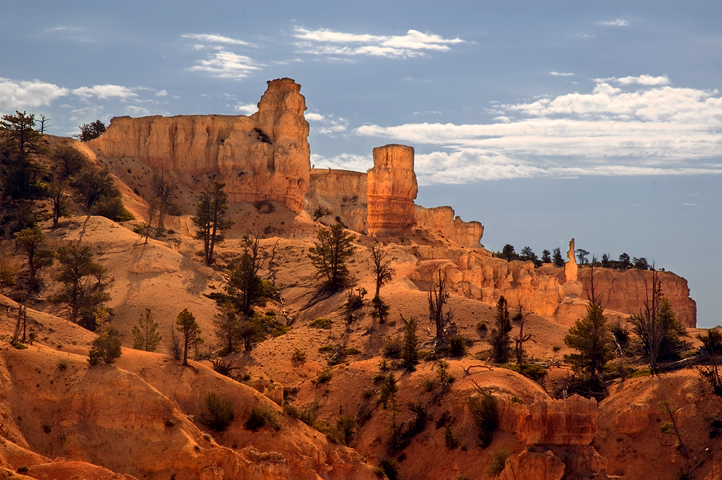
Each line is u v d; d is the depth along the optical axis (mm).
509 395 97625
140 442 81062
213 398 88375
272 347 123500
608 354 111562
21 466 73250
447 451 95938
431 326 126625
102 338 91500
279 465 82000
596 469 88500
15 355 84938
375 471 90438
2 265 133375
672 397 101250
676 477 93625
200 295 143250
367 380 108938
